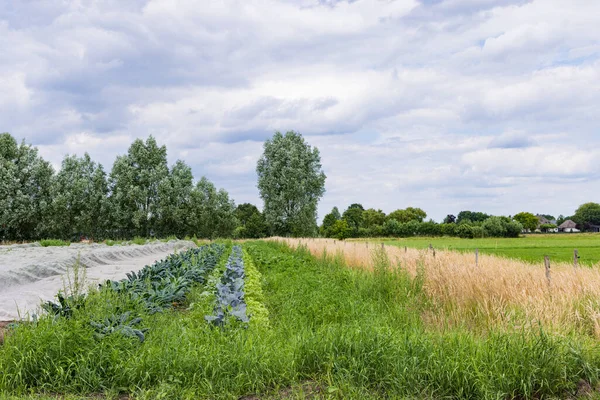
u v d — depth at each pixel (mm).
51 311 6816
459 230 71688
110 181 63156
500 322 7043
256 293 11102
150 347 6203
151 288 10055
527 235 78688
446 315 8828
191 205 64188
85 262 18250
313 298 10203
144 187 63375
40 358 5660
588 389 5484
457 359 5586
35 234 57000
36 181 58062
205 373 5559
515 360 5473
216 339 6598
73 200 58375
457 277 10047
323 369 5789
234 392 5355
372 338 6137
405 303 9508
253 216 75688
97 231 61062
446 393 5266
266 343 6625
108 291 7988
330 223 95812
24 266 14383
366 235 77125
